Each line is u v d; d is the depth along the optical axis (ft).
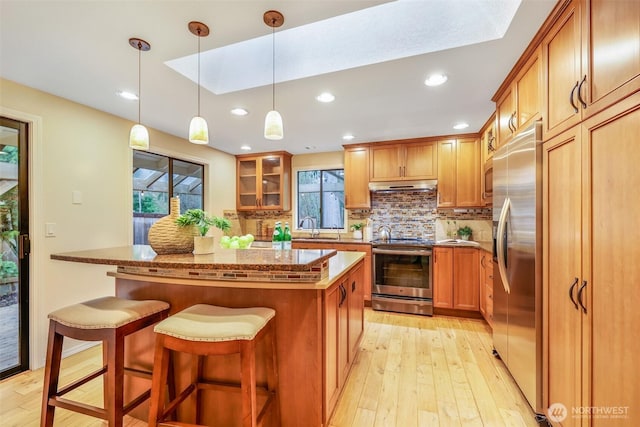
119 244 9.56
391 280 11.96
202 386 5.05
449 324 10.55
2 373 7.01
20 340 7.36
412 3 6.00
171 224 5.48
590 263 3.97
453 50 5.84
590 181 3.95
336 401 5.80
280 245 9.32
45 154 7.73
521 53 5.93
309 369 4.89
